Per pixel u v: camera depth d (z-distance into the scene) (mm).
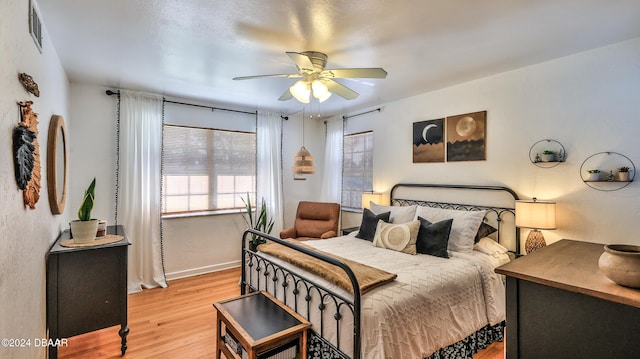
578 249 1989
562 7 1805
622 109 2289
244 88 3504
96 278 2193
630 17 1918
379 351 1575
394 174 4020
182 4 1784
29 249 1586
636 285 1222
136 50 2449
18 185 1384
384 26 2039
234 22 1994
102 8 1824
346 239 3324
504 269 1526
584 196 2475
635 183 2236
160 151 3766
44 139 2023
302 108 4516
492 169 3045
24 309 1487
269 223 4664
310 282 1934
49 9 1824
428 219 2975
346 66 2775
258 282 2615
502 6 1794
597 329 1254
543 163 2689
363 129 4496
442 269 2246
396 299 1787
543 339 1398
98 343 2418
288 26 2043
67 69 2883
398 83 3279
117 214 3529
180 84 3365
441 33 2139
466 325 2100
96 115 3416
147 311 2990
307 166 4062
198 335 2545
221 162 4328
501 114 2973
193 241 4082
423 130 3660
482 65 2770
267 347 1678
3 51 1210
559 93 2600
